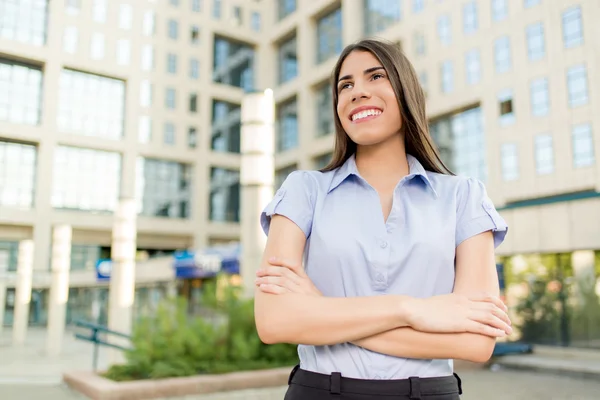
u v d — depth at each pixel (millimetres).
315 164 39594
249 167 8633
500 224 1374
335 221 1334
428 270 1289
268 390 7246
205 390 7043
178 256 20875
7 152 35094
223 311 8273
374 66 1406
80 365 11188
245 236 8531
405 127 1458
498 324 1217
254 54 46188
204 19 43625
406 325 1206
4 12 34250
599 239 11336
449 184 1406
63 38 36719
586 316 11430
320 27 40750
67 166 37094
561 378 8562
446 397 1221
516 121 26297
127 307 10617
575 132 24047
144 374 7598
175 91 42031
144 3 40875
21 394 7332
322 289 1324
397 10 33062
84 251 37938
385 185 1419
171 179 42188
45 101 35625
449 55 29641
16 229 35094
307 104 40125
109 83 39188
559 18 25062
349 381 1213
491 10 27906
